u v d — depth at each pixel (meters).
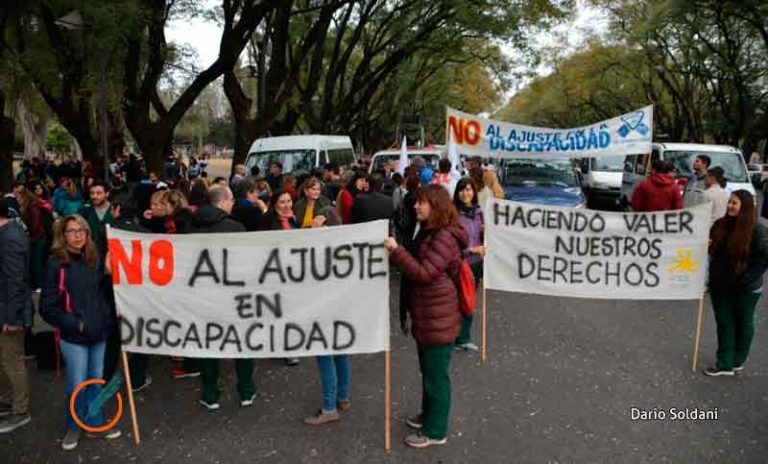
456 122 9.36
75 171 17.98
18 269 4.56
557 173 13.30
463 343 6.29
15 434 4.60
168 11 16.91
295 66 18.03
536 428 4.61
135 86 14.80
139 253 4.46
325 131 28.30
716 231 5.47
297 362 6.01
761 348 6.35
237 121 17.56
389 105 39.69
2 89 15.56
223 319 4.52
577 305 8.07
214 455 4.27
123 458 4.24
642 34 27.50
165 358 6.24
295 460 4.18
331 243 4.40
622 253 6.14
